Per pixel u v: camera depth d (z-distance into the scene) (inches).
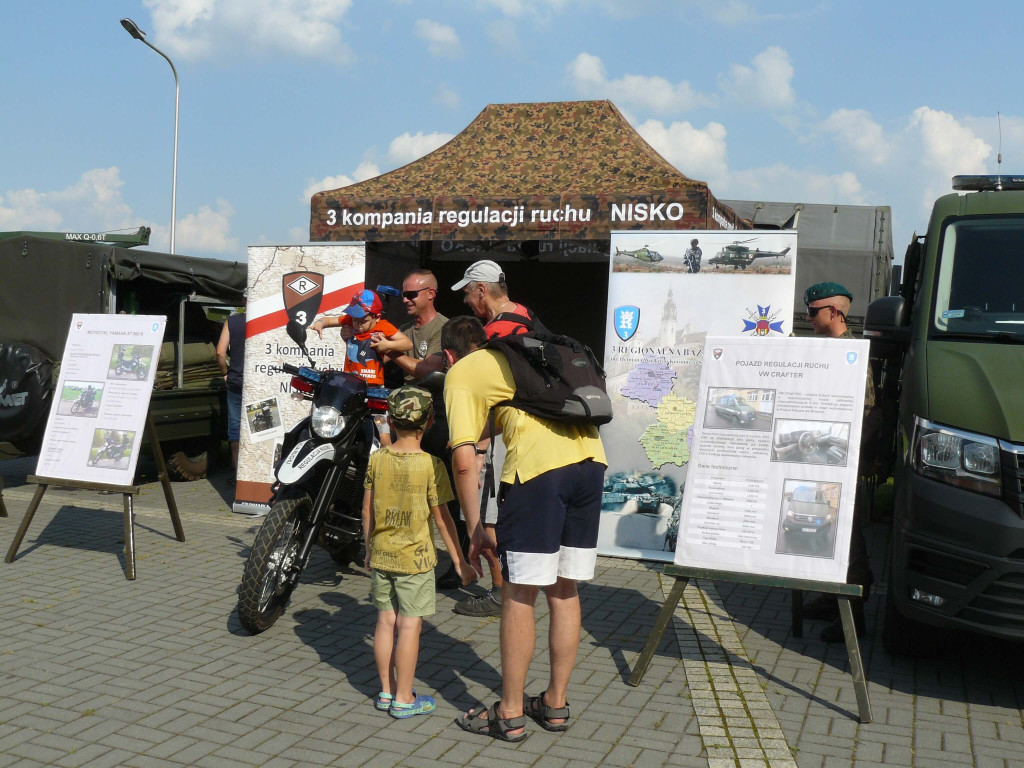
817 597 228.2
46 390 345.4
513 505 151.3
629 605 234.4
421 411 165.0
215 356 430.3
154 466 433.7
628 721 163.5
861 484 239.6
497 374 154.1
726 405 186.1
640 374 283.7
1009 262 209.2
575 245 400.5
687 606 235.3
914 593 181.9
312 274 319.0
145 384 253.1
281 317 321.7
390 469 163.8
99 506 336.2
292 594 233.5
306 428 222.1
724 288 278.4
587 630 213.8
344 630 207.9
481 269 191.2
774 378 184.1
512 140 359.6
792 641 210.8
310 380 220.7
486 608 221.3
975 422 176.2
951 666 197.3
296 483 205.8
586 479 154.9
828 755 152.0
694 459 185.3
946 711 172.6
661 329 282.5
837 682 185.5
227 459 448.5
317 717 161.6
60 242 362.6
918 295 213.2
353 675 181.6
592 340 458.9
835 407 179.5
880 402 247.9
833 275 526.3
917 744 157.2
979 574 171.9
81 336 265.0
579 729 159.8
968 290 206.8
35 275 364.8
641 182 321.7
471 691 175.2
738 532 179.5
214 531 299.1
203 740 151.2
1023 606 169.0
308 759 145.7
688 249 281.1
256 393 324.5
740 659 197.6
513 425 153.8
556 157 346.6
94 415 255.6
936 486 178.1
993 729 164.7
